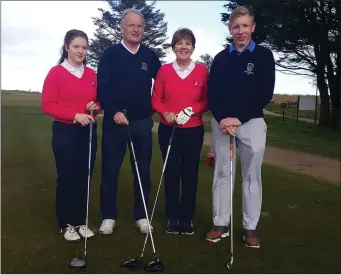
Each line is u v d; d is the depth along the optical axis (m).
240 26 3.36
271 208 4.71
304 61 16.75
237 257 3.32
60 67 3.51
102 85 3.61
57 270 3.04
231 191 3.42
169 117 3.57
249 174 3.56
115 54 3.66
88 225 4.03
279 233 3.89
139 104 3.73
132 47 3.71
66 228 3.71
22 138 10.63
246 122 3.49
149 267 3.03
